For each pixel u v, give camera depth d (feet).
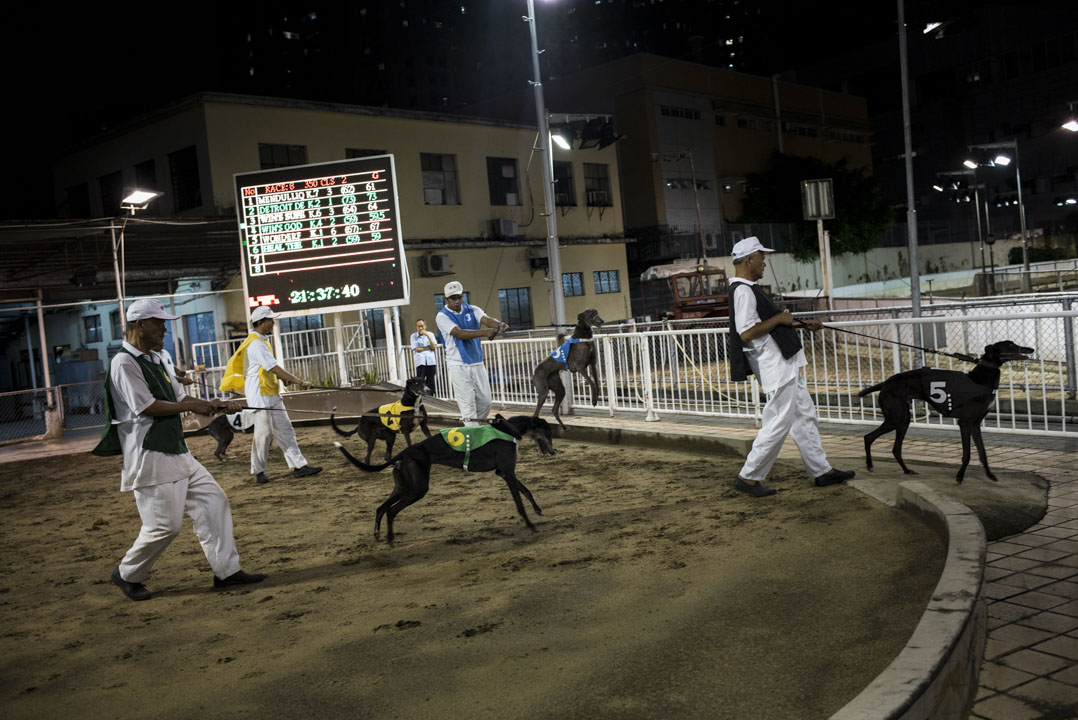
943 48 221.05
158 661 13.26
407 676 11.71
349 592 16.10
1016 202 195.52
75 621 15.74
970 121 220.43
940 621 10.56
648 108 136.98
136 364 16.26
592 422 34.71
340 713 10.74
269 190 48.98
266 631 14.25
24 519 26.91
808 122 174.60
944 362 39.96
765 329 20.26
